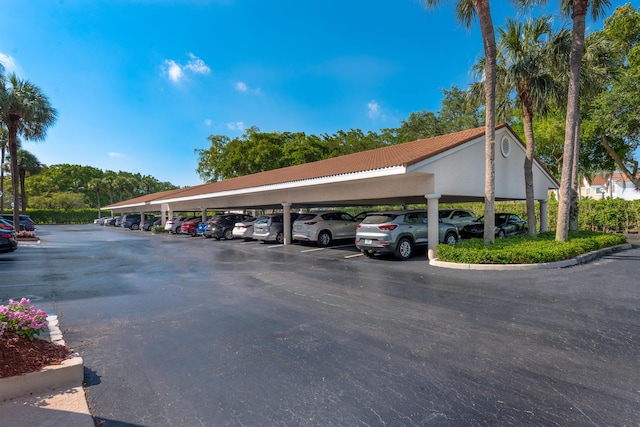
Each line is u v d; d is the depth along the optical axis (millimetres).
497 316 5402
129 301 6723
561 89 12656
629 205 19062
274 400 3182
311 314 5715
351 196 13719
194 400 3203
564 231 11609
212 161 43031
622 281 7555
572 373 3574
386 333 4789
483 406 3021
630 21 19766
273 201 18203
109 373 3740
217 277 9117
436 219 11156
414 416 2896
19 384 3180
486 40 10984
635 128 18938
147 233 31094
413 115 39219
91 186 74312
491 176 10984
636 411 2908
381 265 10461
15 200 23125
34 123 23203
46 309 6184
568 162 11578
